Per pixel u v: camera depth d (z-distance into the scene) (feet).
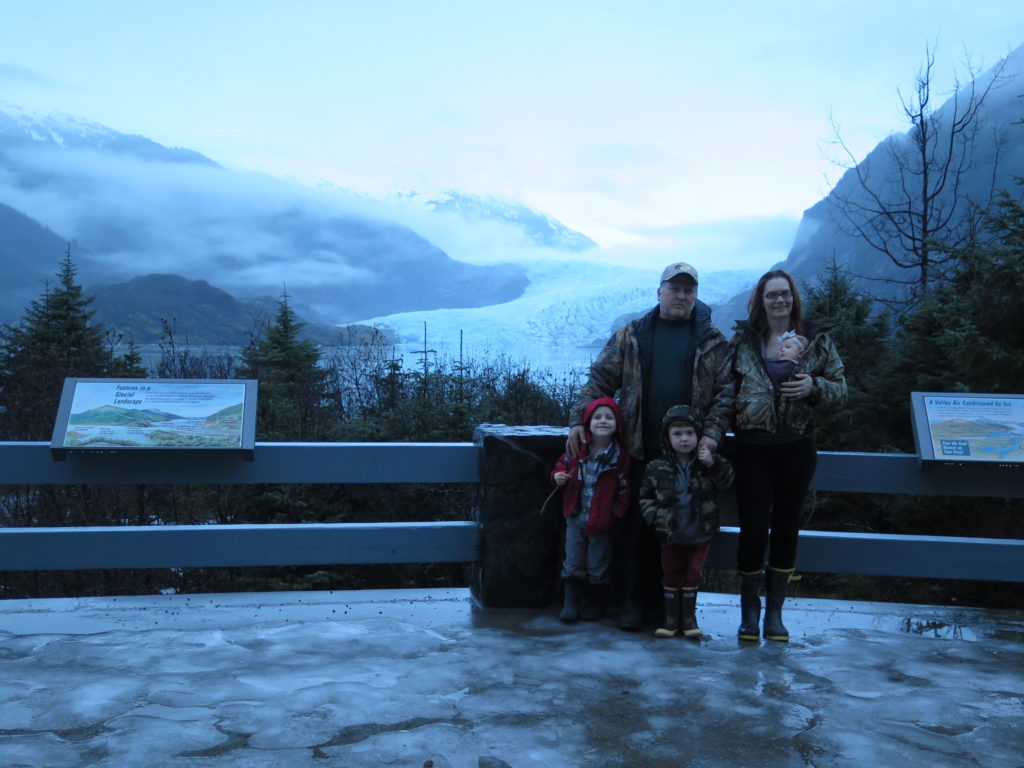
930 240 25.41
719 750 9.05
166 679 10.79
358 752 8.81
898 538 14.62
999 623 14.10
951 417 14.56
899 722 9.84
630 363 13.50
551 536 14.47
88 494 22.70
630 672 11.40
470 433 27.07
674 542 12.63
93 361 43.04
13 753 8.62
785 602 15.16
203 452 14.25
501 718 9.78
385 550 14.66
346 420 31.37
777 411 12.56
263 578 21.85
